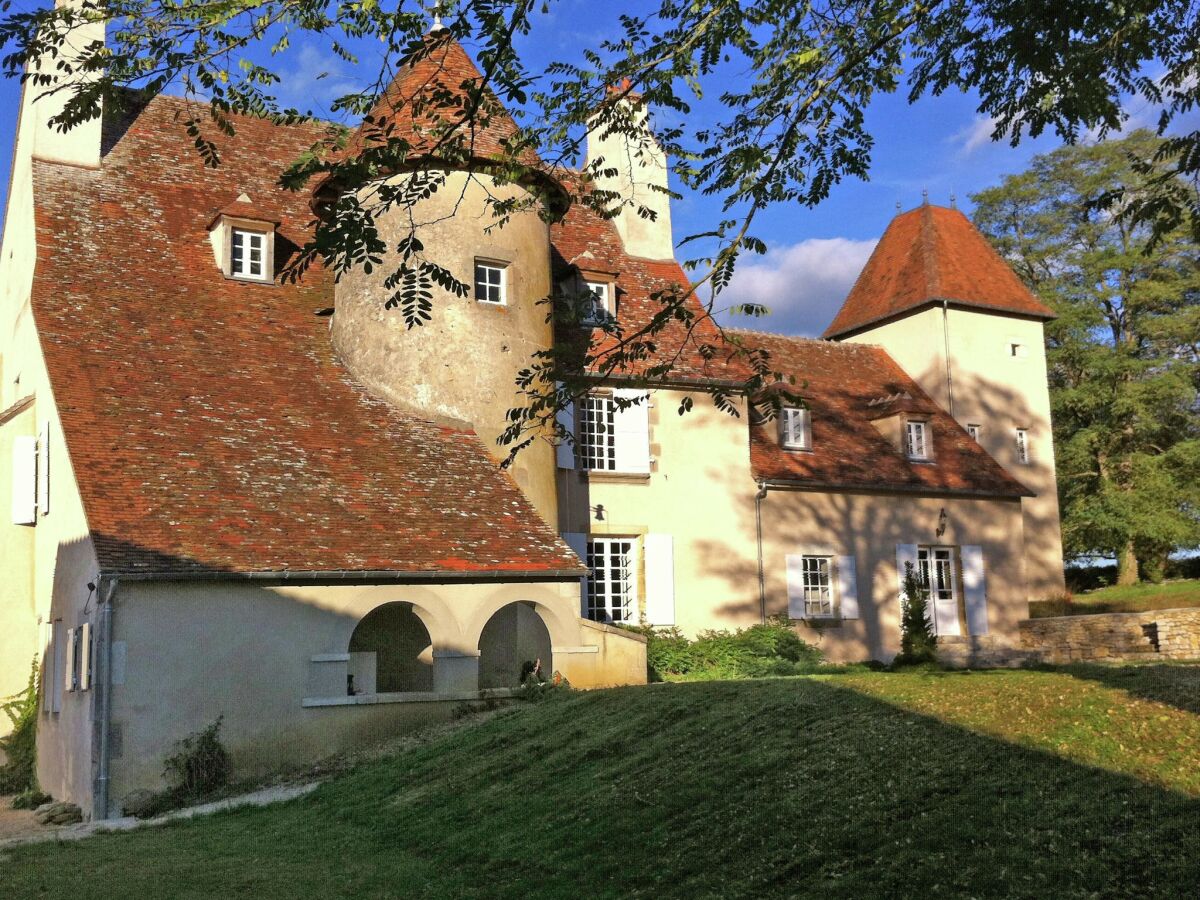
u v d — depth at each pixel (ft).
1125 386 131.23
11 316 75.41
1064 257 138.92
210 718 50.26
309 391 65.00
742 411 83.10
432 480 61.52
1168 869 20.39
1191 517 131.64
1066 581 148.15
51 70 72.84
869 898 22.21
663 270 88.22
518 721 48.44
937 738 30.07
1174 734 27.02
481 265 70.03
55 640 57.88
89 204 71.67
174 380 60.80
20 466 63.05
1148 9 30.14
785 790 29.45
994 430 107.45
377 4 26.32
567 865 29.17
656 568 77.30
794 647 78.79
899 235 115.44
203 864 34.78
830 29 30.86
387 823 38.65
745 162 30.48
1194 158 30.01
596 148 91.04
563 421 75.05
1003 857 22.26
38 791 58.85
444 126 27.96
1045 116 33.22
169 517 51.72
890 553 88.84
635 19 30.07
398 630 66.44
